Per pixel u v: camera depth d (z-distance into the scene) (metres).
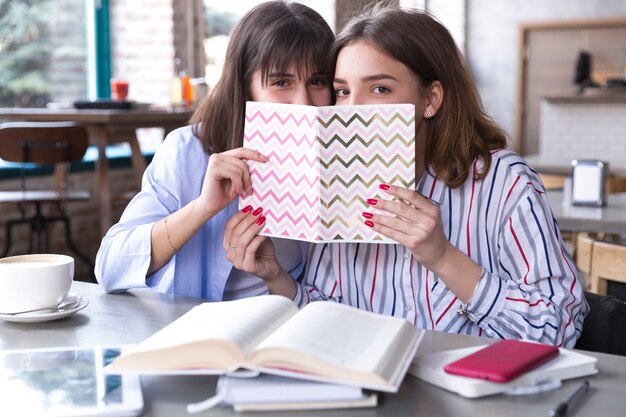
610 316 1.29
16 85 5.15
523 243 1.30
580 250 2.17
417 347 0.95
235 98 1.44
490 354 0.93
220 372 0.84
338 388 0.82
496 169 1.35
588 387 0.89
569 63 8.95
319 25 1.44
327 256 1.43
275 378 0.85
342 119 1.15
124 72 5.91
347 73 1.33
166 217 1.34
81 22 5.65
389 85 1.32
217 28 6.47
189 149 1.47
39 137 3.90
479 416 0.81
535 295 1.21
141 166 4.54
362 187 1.16
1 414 0.80
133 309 1.22
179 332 0.91
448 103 1.36
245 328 0.90
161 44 5.84
